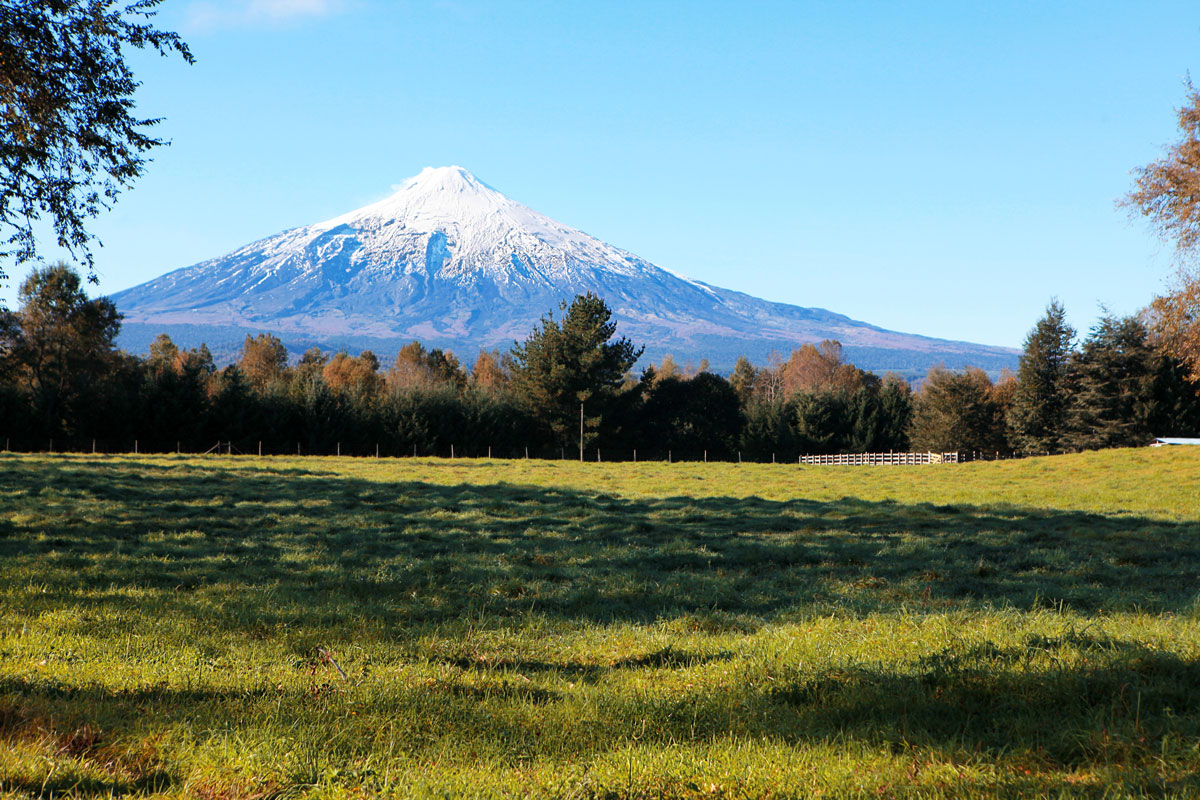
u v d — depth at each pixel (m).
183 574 13.60
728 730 6.48
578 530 20.25
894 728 6.30
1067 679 6.97
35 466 35.00
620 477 40.34
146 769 5.41
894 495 29.55
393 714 6.71
